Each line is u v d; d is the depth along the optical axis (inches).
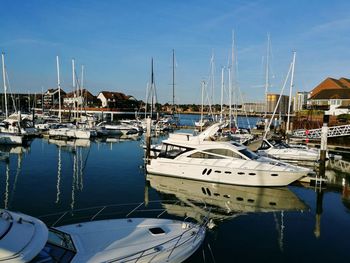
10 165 853.8
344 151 1190.9
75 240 272.2
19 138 1242.6
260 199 578.6
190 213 491.5
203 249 319.3
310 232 421.7
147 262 254.2
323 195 611.8
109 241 283.3
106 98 3715.6
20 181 668.7
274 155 957.8
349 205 550.9
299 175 622.8
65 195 570.3
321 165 673.6
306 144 1294.3
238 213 499.2
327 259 346.0
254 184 639.8
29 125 1676.9
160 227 320.5
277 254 355.6
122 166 859.4
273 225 447.2
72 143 1387.8
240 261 337.7
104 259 248.5
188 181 676.7
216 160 658.8
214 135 807.7
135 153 1111.0
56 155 1041.5
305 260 343.3
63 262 231.5
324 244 384.2
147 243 284.7
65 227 305.3
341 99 2102.6
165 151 713.6
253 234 411.8
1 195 564.1
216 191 620.4
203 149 671.1
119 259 251.0
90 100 3754.9
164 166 700.7
